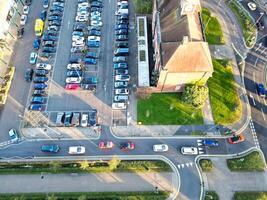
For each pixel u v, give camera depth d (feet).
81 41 373.61
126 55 367.25
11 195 287.48
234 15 399.24
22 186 293.02
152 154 309.22
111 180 295.69
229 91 345.72
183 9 297.94
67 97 341.21
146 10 386.93
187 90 310.45
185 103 325.83
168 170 300.81
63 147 312.71
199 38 302.86
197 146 313.73
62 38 382.22
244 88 349.20
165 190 290.35
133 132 320.29
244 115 332.60
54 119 328.49
